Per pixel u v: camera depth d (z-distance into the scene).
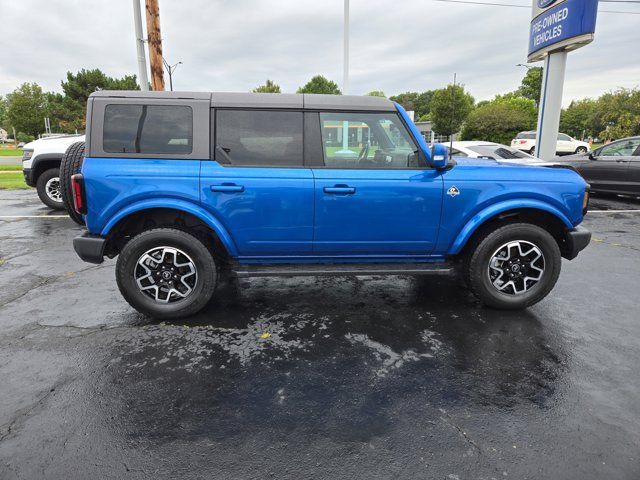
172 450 2.12
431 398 2.55
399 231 3.61
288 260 3.71
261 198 3.42
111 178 3.29
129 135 3.35
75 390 2.61
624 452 2.11
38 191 8.51
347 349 3.14
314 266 3.70
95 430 2.26
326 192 3.45
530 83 72.00
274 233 3.52
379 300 4.10
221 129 3.42
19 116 46.28
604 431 2.26
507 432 2.25
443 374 2.81
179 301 3.59
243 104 3.44
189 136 3.39
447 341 3.27
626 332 3.42
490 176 3.62
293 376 2.78
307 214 3.49
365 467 2.01
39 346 3.15
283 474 1.97
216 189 3.36
